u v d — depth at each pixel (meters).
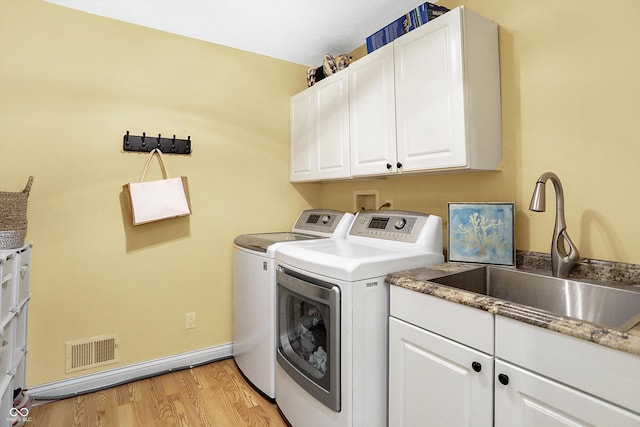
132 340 2.16
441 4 1.92
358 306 1.35
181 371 2.28
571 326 0.83
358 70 2.02
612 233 1.29
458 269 1.49
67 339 1.97
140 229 2.18
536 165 1.52
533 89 1.52
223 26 2.22
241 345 2.22
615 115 1.28
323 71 2.49
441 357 1.17
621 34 1.26
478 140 1.52
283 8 2.02
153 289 2.23
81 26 2.01
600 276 1.30
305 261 1.56
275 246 1.88
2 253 1.38
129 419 1.76
